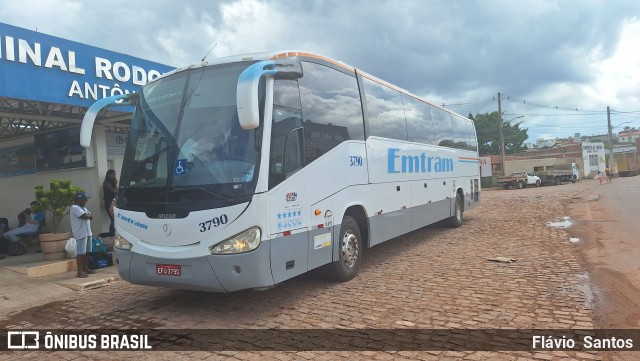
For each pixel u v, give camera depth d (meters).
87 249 8.70
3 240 10.89
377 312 5.72
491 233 12.17
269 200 5.49
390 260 8.98
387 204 8.69
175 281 5.54
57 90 8.81
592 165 58.94
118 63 10.02
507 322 5.19
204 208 5.35
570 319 5.23
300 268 6.04
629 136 99.06
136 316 6.05
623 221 13.88
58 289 7.65
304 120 6.35
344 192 7.18
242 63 5.96
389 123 9.06
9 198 13.07
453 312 5.59
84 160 11.12
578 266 7.84
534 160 54.19
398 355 4.43
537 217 15.73
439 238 11.62
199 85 6.00
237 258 5.24
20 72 8.21
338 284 7.16
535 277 7.14
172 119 5.98
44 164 12.00
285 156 5.88
